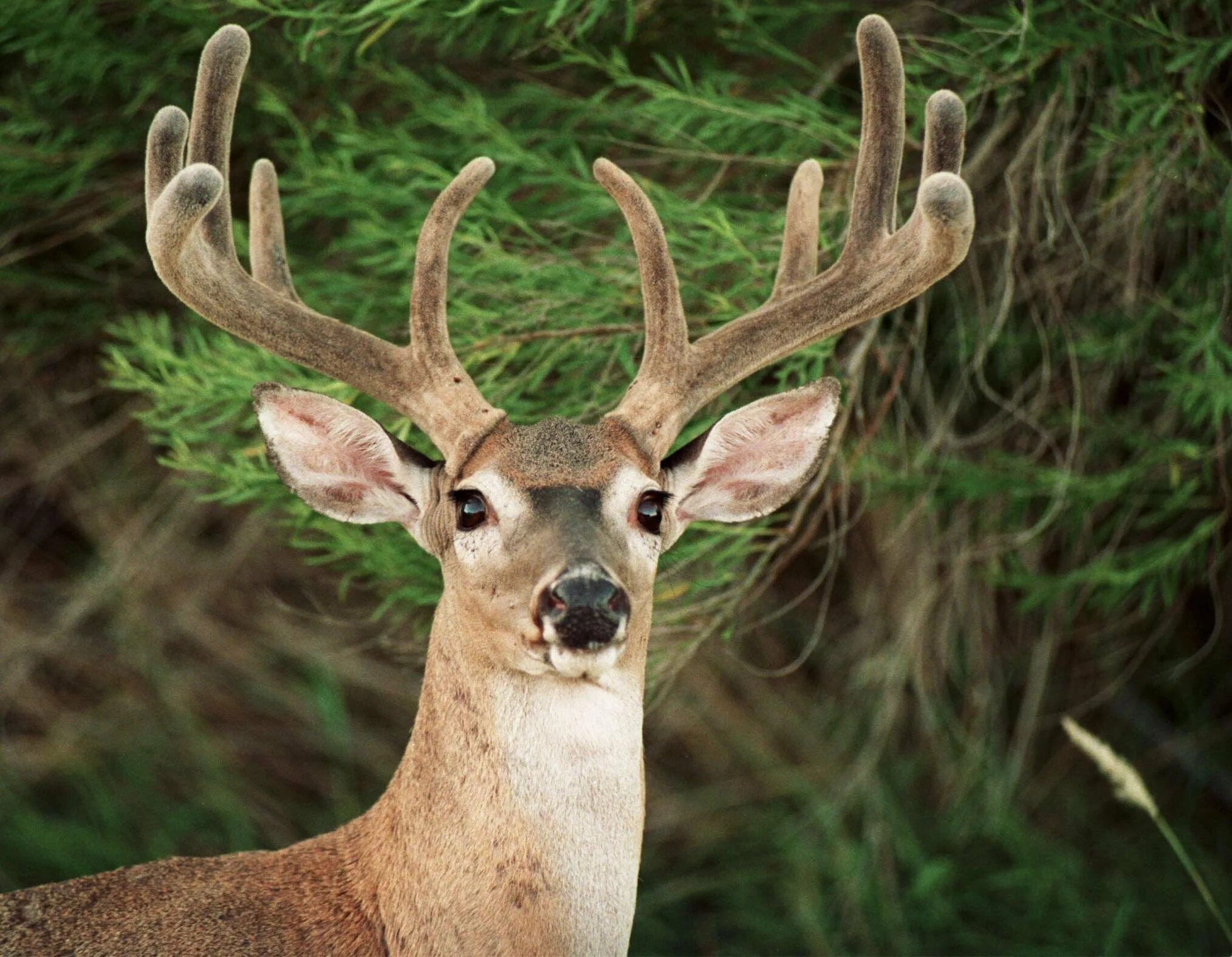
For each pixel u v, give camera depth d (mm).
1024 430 12820
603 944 7543
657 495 7754
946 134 8195
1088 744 9070
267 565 15070
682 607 11633
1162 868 14102
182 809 14453
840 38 12391
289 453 8133
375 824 8039
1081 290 12367
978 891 13914
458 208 8242
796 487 8523
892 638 13961
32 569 15172
